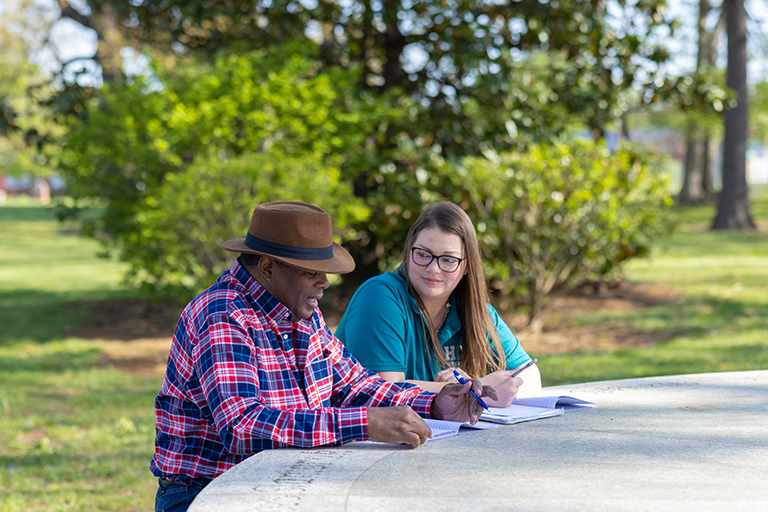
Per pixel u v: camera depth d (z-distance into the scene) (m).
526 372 2.86
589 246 8.28
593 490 1.78
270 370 2.15
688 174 31.14
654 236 9.11
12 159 42.28
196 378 2.13
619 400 2.83
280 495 1.74
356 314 2.83
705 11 23.59
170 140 8.27
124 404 6.25
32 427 5.61
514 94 9.73
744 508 1.67
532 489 1.78
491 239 8.23
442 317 2.98
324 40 10.52
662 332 8.42
